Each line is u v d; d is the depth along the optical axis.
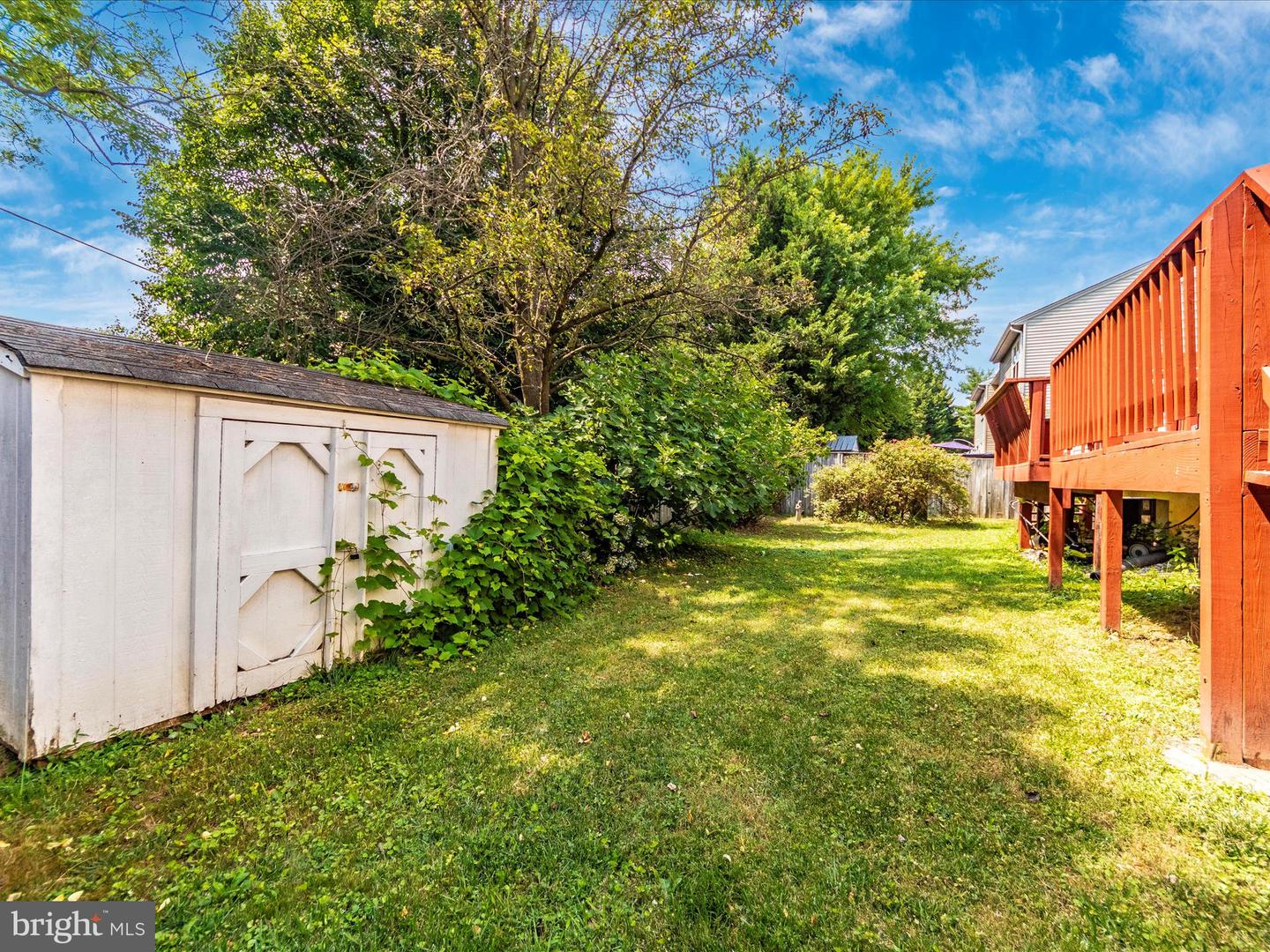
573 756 2.16
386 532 3.30
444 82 6.93
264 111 7.55
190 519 2.41
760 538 8.48
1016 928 1.35
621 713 2.53
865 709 2.54
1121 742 2.17
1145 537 5.99
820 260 16.27
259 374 2.87
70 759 2.03
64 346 2.13
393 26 7.41
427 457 3.59
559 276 6.11
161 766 2.06
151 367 2.28
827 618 4.04
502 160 6.94
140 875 1.53
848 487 10.82
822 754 2.16
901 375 19.30
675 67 5.80
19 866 1.56
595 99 6.09
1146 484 2.75
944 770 2.02
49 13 3.73
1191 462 2.24
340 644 3.08
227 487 2.54
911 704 2.57
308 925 1.38
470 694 2.76
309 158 8.27
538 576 4.03
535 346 6.84
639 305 7.33
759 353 10.07
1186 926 1.33
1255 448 1.99
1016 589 4.85
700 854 1.62
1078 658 3.10
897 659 3.15
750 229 7.57
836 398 17.94
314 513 2.95
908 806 1.83
